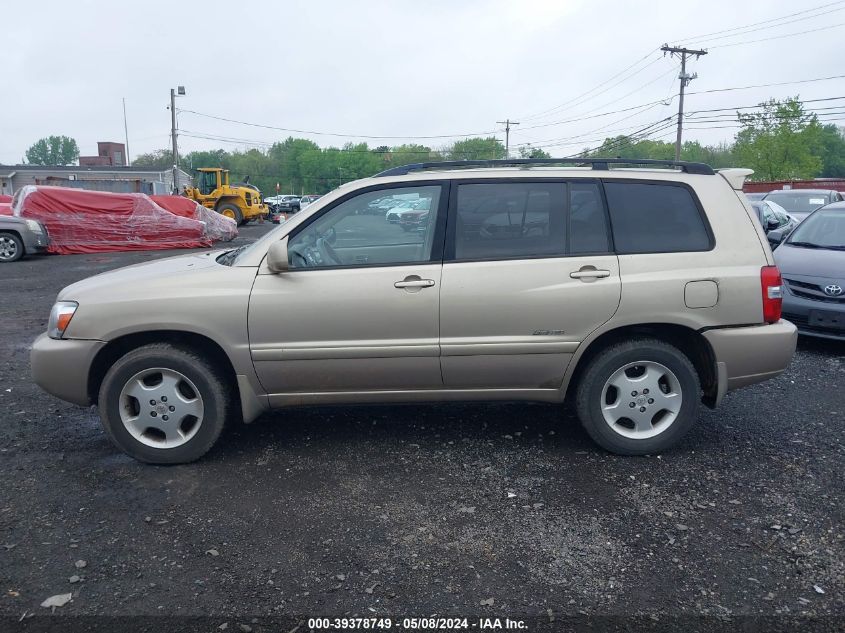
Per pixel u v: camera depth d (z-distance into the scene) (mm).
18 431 4914
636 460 4352
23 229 16984
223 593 2969
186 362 4180
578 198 4332
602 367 4277
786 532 3455
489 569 3148
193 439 4262
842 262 7102
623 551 3295
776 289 4301
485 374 4293
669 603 2895
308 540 3406
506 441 4680
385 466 4281
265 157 105000
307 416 5160
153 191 52125
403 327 4191
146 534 3463
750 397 5621
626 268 4219
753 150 54188
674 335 4531
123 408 4238
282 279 4191
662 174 4422
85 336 4164
